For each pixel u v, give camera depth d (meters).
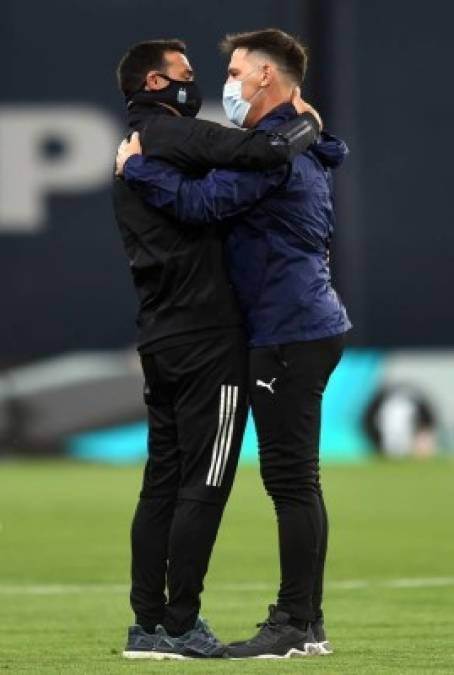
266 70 22.30
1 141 77.12
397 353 75.75
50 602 31.56
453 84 78.00
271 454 22.12
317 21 73.00
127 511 50.44
